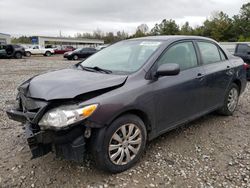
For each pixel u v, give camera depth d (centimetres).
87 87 307
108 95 311
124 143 330
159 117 369
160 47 389
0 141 420
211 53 484
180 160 362
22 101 341
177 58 405
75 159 296
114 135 317
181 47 420
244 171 335
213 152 386
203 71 439
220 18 6306
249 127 484
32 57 3491
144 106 341
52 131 286
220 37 6091
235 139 432
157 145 405
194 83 415
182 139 428
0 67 1788
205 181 314
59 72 388
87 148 312
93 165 348
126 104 318
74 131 291
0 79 1145
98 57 439
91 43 8238
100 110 298
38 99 306
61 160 360
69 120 283
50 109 295
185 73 406
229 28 6122
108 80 329
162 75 352
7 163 354
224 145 409
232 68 515
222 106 512
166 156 373
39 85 326
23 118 335
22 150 389
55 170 337
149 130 364
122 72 363
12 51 2969
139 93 335
